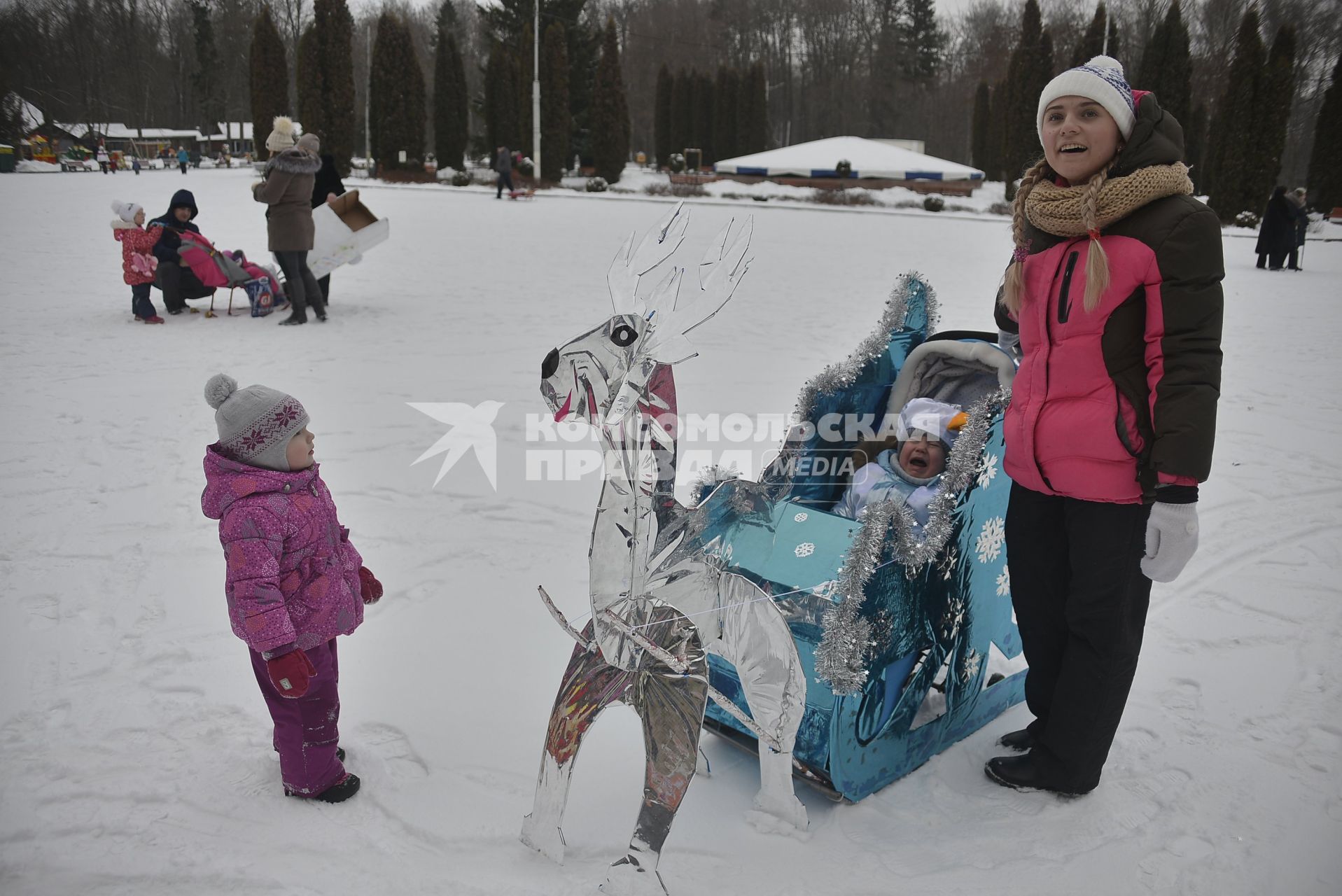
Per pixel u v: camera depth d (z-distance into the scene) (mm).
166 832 2715
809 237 22984
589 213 27016
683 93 59250
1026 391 2818
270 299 11047
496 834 2762
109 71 53906
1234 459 6422
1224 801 2955
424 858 2658
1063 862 2676
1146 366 2617
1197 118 36656
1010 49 66750
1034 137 38000
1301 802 2947
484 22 62281
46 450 5996
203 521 4977
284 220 10102
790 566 2867
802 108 80688
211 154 68562
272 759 3082
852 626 2650
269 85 44500
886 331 3617
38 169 44062
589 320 11062
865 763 2891
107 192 27797
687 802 2939
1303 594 4387
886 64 77438
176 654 3668
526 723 3346
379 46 39094
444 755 3145
